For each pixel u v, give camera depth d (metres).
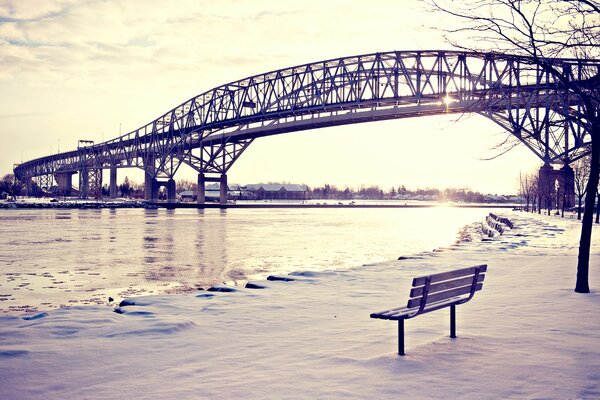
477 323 8.86
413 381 5.91
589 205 12.02
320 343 7.67
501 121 39.00
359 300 11.49
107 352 7.20
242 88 118.25
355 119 95.69
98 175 197.62
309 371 6.30
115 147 172.12
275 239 43.31
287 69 105.69
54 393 5.62
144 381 5.99
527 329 8.38
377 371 6.27
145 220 75.50
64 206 125.06
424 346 7.36
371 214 106.31
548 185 70.75
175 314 9.92
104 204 134.50
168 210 126.06
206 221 74.44
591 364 6.51
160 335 8.15
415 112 84.81
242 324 9.02
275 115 106.69
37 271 24.31
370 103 89.00
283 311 10.22
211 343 7.69
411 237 45.47
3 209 114.12
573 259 19.33
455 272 7.61
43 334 8.18
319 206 166.62
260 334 8.28
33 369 6.45
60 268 25.33
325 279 14.91
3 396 5.54
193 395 5.53
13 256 30.42
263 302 11.22
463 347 7.29
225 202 138.88
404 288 13.23
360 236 46.72
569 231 36.53
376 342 7.69
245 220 78.19
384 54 89.50
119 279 21.88
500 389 5.66
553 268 16.64
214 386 5.80
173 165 143.88
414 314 6.91
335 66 96.69
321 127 107.44
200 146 132.25
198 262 27.77
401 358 6.77
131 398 5.45
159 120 147.12
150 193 147.00
